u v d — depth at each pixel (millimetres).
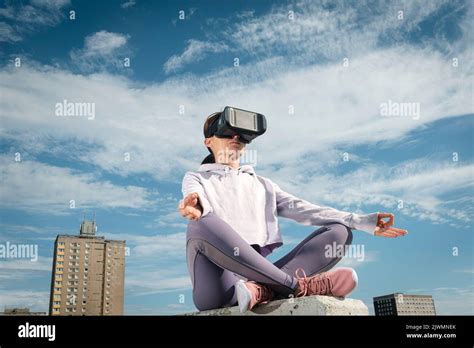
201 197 2447
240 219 2730
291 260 2615
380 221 2701
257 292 2316
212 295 2537
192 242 2535
